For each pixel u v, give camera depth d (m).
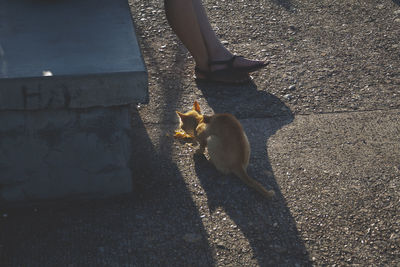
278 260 2.77
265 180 3.37
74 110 2.81
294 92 4.40
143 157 3.54
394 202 3.20
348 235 2.94
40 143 2.88
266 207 3.14
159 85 4.44
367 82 4.57
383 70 4.77
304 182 3.36
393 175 3.44
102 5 3.53
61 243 2.83
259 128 3.92
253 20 5.64
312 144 3.74
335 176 3.42
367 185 3.34
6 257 2.73
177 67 4.72
